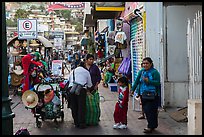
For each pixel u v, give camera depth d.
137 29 13.18
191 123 6.19
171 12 10.71
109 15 19.61
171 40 10.70
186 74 10.70
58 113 8.78
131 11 14.02
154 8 11.01
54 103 8.75
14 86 15.19
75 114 8.54
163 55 10.64
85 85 8.41
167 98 10.61
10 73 14.99
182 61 10.69
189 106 6.27
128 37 14.75
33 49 22.19
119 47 15.55
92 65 8.86
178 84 10.62
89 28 41.19
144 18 11.50
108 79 18.00
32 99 8.44
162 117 9.38
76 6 23.41
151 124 7.67
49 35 38.44
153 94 7.63
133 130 8.04
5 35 6.20
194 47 8.48
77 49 53.41
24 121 9.41
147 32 11.43
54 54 26.84
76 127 8.52
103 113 10.38
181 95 10.65
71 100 8.57
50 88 8.80
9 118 6.16
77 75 8.44
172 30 10.70
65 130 8.22
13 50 18.73
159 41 10.76
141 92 7.82
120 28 15.95
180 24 10.70
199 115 6.04
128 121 9.06
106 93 15.66
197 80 8.31
